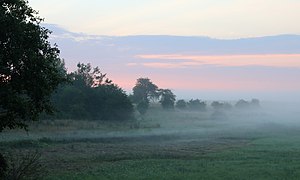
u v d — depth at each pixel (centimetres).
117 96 7981
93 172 2573
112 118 7850
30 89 2028
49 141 4625
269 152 3934
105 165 2959
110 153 3903
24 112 1970
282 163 3036
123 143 5044
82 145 4534
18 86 1998
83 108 7419
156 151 4200
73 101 7525
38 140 4472
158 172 2555
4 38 1923
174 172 2555
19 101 1936
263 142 5247
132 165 2950
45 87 2052
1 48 1922
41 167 2650
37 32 2014
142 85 12900
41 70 2034
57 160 3238
